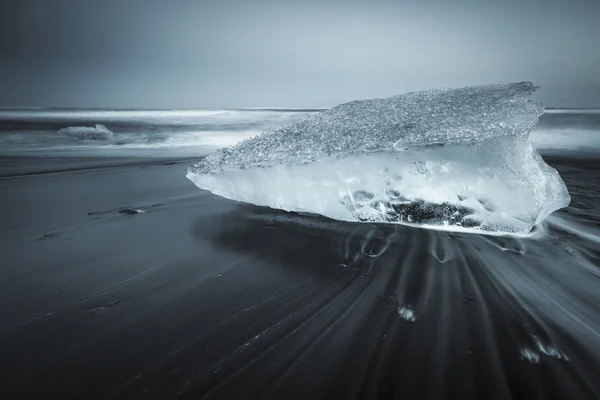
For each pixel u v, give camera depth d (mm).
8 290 1911
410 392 1177
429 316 1632
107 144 11953
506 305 1717
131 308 1734
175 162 7688
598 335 1476
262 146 3508
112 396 1175
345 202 2971
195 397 1166
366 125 3221
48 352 1396
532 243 2488
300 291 1900
